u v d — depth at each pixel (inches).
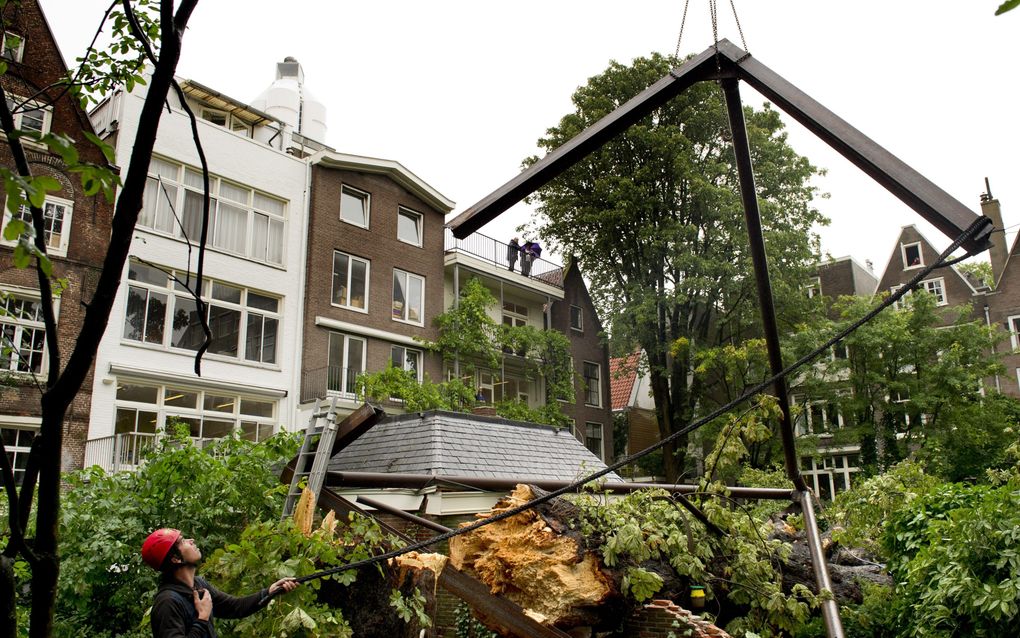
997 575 251.4
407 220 1100.5
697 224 1187.3
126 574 236.5
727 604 331.3
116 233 109.1
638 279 1214.3
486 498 397.4
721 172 1140.5
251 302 897.5
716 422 1048.2
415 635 240.4
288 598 187.9
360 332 982.4
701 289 1143.6
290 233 944.9
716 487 301.7
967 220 172.7
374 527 228.4
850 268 1593.3
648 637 286.8
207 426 822.5
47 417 110.2
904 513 360.5
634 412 1526.8
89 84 152.9
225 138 896.9
